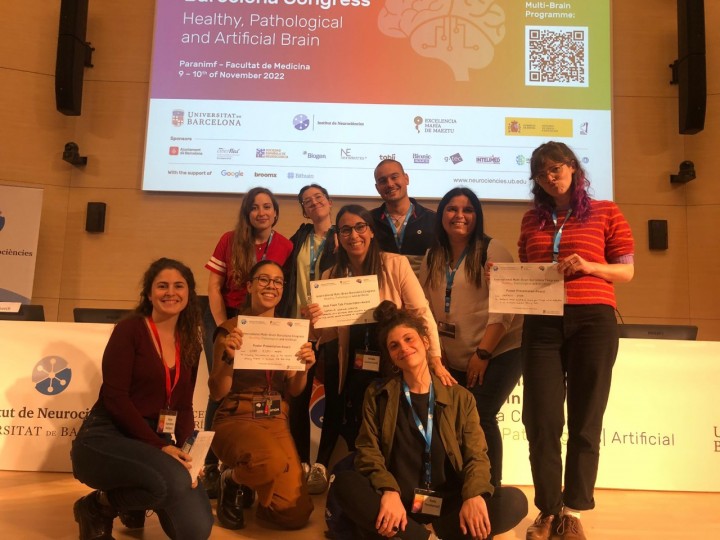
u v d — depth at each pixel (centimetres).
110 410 225
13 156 527
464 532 215
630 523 267
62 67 500
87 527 226
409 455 232
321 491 301
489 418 281
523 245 272
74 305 521
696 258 522
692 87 491
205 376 341
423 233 367
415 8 529
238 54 527
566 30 529
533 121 520
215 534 244
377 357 274
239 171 518
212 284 342
